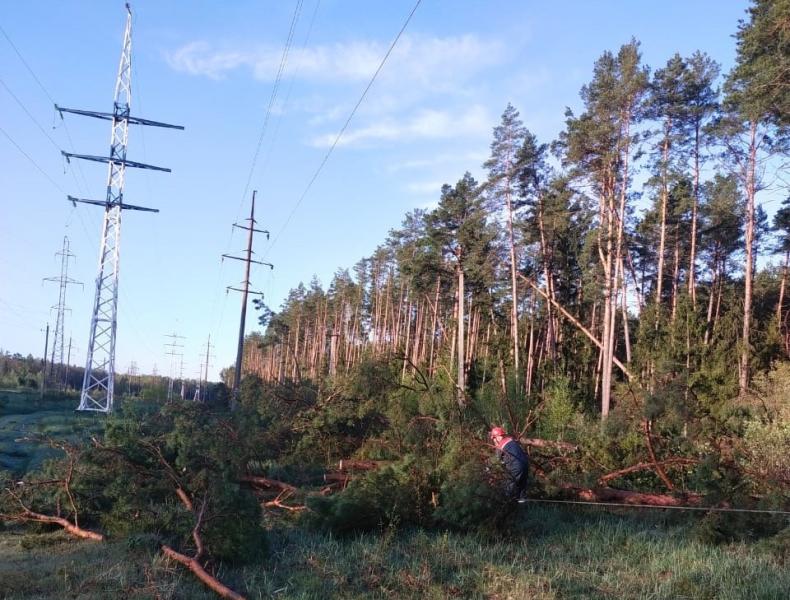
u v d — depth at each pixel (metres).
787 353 30.75
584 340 43.91
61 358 74.62
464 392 14.63
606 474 12.73
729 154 35.97
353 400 14.98
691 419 11.81
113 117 41.53
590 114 36.00
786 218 38.72
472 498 10.40
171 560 8.84
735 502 10.61
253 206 42.22
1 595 7.64
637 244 44.62
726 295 46.41
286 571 8.82
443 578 8.58
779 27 21.62
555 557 9.64
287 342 88.50
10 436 24.27
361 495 10.88
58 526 11.81
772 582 8.04
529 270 49.91
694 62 37.47
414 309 70.00
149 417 11.95
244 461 12.88
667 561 9.27
